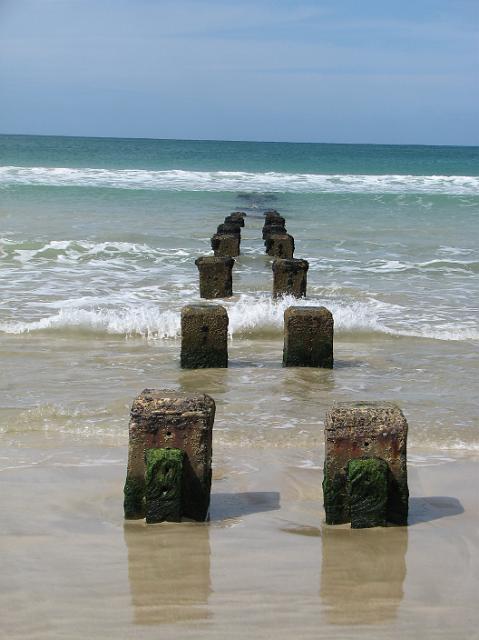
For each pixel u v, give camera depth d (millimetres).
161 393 6332
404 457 6082
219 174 47719
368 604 4895
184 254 21969
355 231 27422
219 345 11039
